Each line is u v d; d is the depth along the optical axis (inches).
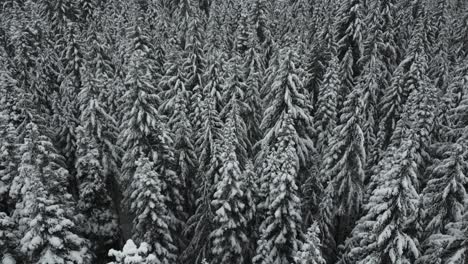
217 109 1305.4
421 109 1048.8
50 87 1643.7
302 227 944.3
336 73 1140.5
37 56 1761.8
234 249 846.5
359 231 818.8
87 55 1680.6
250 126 1289.4
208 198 917.2
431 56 1763.0
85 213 1037.8
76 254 717.3
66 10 2213.3
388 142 1344.7
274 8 2426.2
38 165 790.5
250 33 1654.8
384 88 1558.8
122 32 2039.9
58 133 1173.7
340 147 963.3
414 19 2142.0
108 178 1141.1
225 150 818.2
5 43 2020.2
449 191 735.1
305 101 1081.4
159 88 1456.7
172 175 976.3
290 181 770.8
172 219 975.6
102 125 1139.3
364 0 2030.0
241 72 1282.0
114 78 1539.1
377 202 735.1
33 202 663.1
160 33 1939.0
